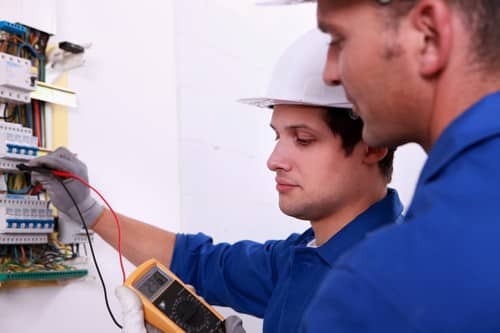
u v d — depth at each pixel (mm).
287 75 985
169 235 1278
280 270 1123
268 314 1044
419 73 466
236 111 1838
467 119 444
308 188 970
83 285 1290
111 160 1419
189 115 1666
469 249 384
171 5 1655
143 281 1031
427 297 378
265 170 1954
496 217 393
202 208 1676
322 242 1045
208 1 1768
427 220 411
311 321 423
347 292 405
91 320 1304
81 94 1355
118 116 1453
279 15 2061
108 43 1445
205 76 1735
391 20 463
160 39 1606
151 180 1527
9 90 1099
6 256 1121
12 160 1116
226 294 1214
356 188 984
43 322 1200
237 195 1814
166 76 1615
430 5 443
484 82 450
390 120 507
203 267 1249
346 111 943
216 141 1751
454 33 446
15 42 1149
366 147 965
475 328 368
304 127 963
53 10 1260
